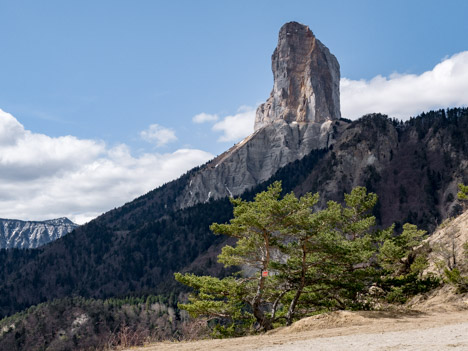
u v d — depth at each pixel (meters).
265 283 32.28
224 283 30.81
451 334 15.29
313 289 34.91
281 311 37.06
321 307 35.69
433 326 19.17
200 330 34.16
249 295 31.48
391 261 43.62
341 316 23.98
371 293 35.75
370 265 35.94
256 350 15.76
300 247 31.50
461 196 46.97
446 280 37.28
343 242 32.50
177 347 18.95
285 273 31.91
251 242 30.56
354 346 14.27
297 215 28.77
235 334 31.19
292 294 35.38
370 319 22.94
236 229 30.58
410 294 39.38
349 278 33.09
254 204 30.45
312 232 29.81
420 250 46.53
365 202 41.22
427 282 35.66
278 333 23.98
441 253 43.38
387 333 17.67
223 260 31.95
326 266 32.12
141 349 19.58
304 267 31.47
